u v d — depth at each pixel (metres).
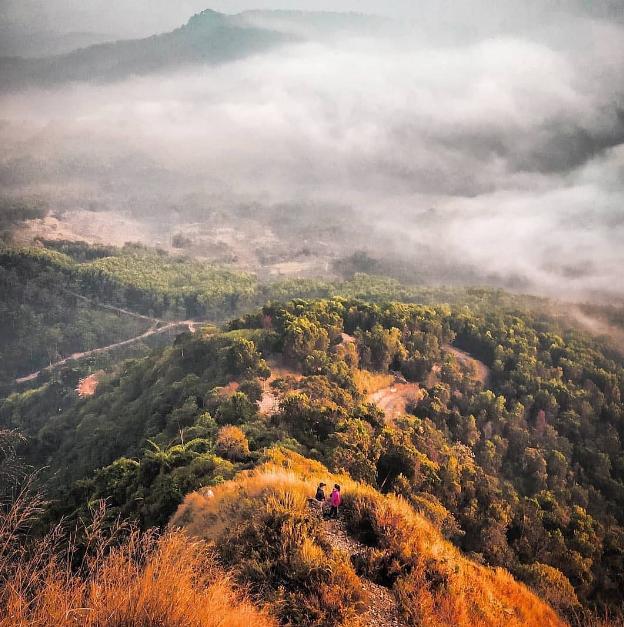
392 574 13.66
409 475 36.22
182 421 60.97
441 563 14.46
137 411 85.50
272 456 26.09
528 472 90.44
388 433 39.75
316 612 11.07
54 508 28.86
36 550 8.01
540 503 61.47
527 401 111.44
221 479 22.14
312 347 83.06
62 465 85.12
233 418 46.00
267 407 56.84
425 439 59.09
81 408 120.12
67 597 7.73
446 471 43.22
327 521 15.86
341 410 42.53
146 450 31.14
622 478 104.25
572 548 50.19
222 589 9.67
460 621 12.66
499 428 98.44
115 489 29.59
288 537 13.20
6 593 7.47
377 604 12.56
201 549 11.16
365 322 110.31
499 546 36.69
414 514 18.77
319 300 118.00
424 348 110.88
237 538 13.50
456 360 121.56
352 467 32.12
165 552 9.37
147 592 8.21
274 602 11.11
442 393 94.56
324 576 12.11
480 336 135.38
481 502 46.00
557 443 101.75
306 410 41.78
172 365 98.25
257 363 74.06
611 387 131.25
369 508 16.03
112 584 8.22
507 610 14.70
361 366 94.88
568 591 31.19
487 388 118.81
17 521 8.25
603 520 87.75
